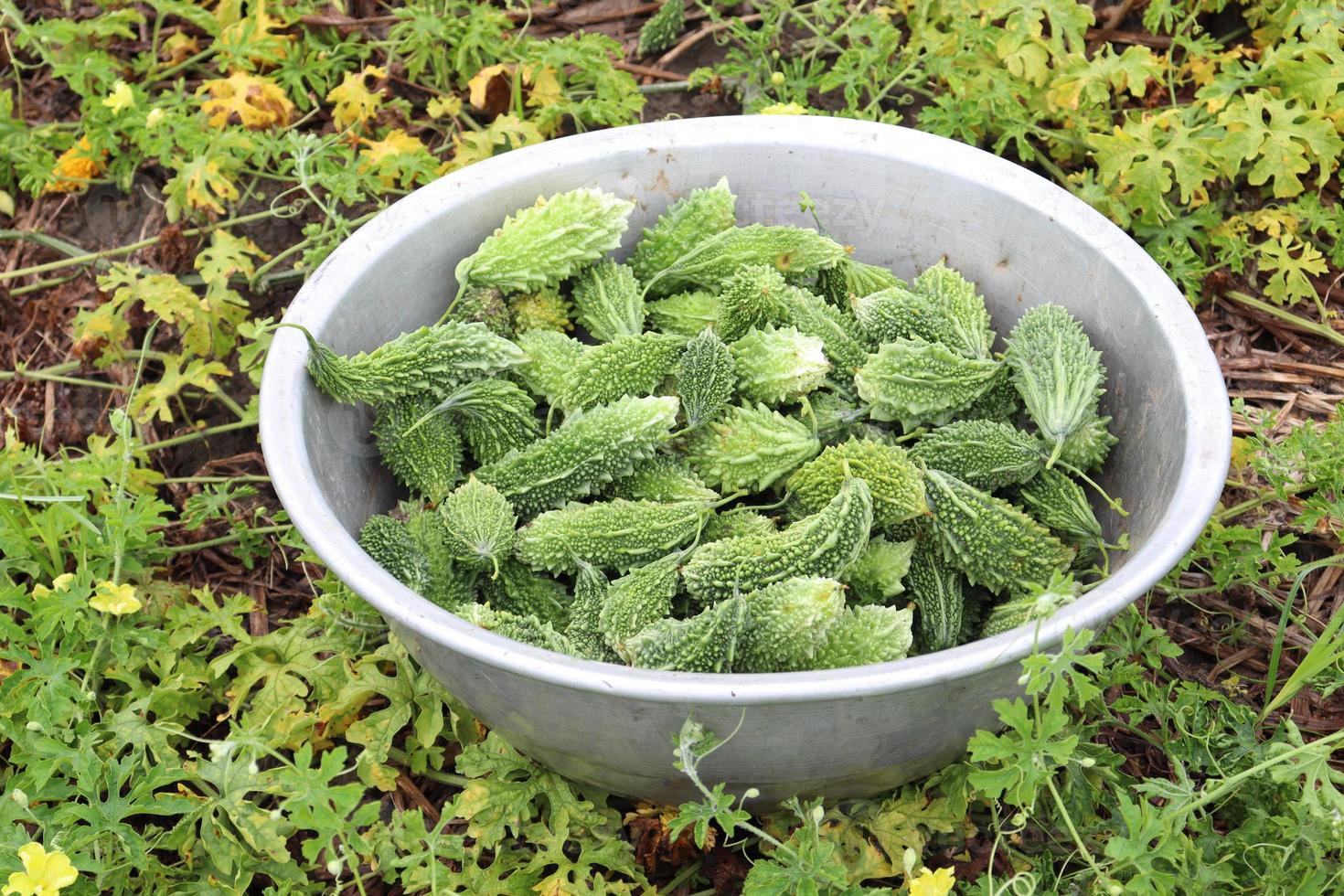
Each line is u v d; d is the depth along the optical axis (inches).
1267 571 51.0
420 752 47.4
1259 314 56.2
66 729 46.4
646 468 47.5
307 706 49.3
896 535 46.4
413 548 46.6
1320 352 55.6
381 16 62.6
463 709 47.8
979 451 46.8
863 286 50.2
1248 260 57.0
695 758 41.9
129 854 44.0
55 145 60.0
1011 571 46.1
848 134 50.4
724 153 50.8
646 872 46.4
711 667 43.6
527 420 48.4
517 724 43.9
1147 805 42.5
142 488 52.6
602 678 40.9
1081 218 48.4
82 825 44.9
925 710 42.3
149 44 62.8
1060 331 47.7
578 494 47.2
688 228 50.5
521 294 50.1
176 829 45.3
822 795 45.1
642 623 45.0
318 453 46.7
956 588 46.6
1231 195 57.6
